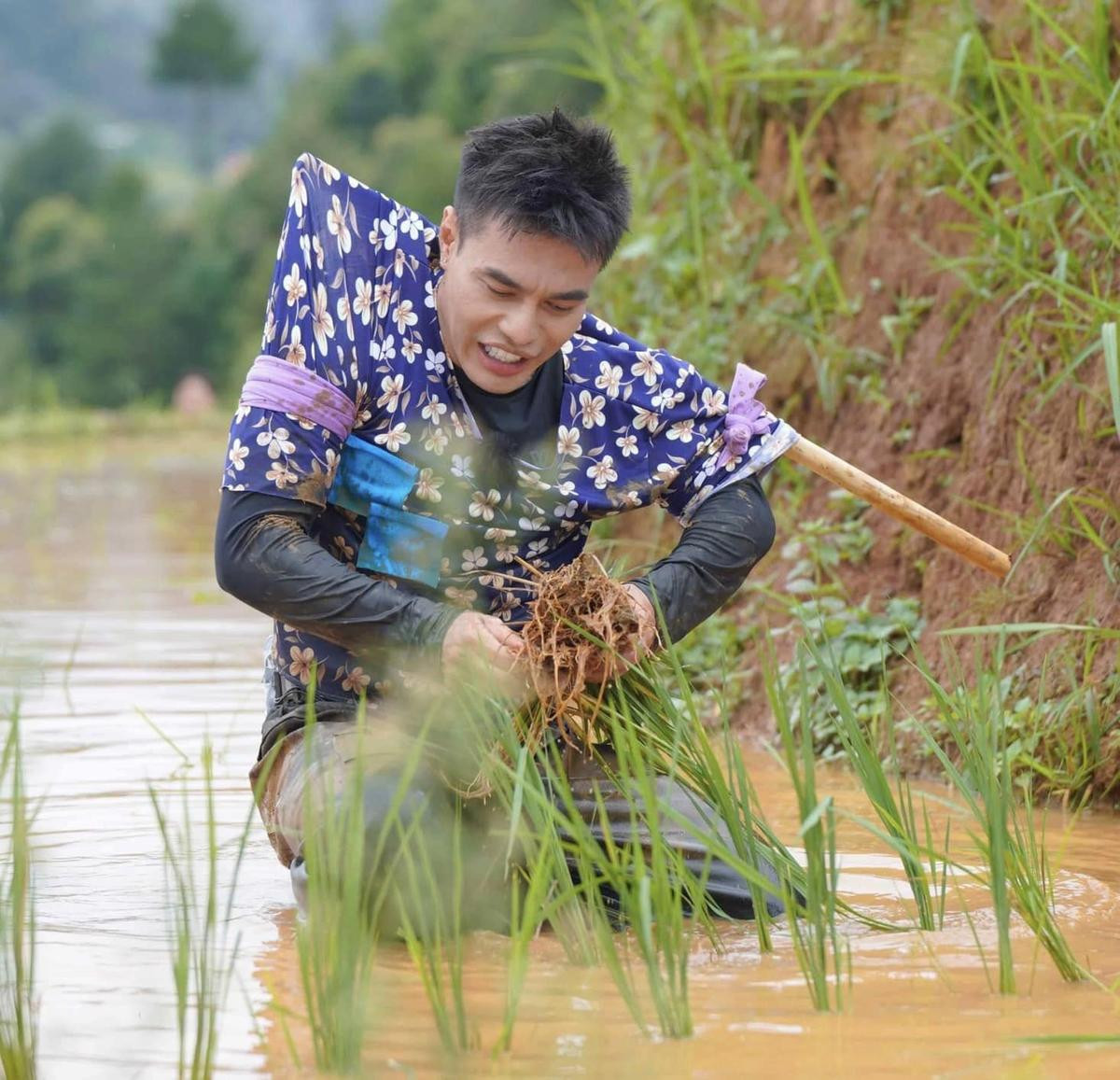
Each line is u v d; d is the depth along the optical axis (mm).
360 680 4051
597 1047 2939
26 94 128875
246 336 40188
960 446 6188
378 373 3936
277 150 42156
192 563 10953
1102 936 3637
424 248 4008
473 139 3816
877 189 7039
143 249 43719
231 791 4996
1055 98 6215
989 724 3799
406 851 3191
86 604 9000
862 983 3314
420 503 3988
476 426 3984
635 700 3893
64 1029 3033
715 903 3855
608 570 4184
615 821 3963
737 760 3705
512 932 3160
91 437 30234
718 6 8422
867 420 6633
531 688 3777
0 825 4559
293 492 3865
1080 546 5445
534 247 3725
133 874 4133
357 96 40250
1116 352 4543
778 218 7293
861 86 7316
